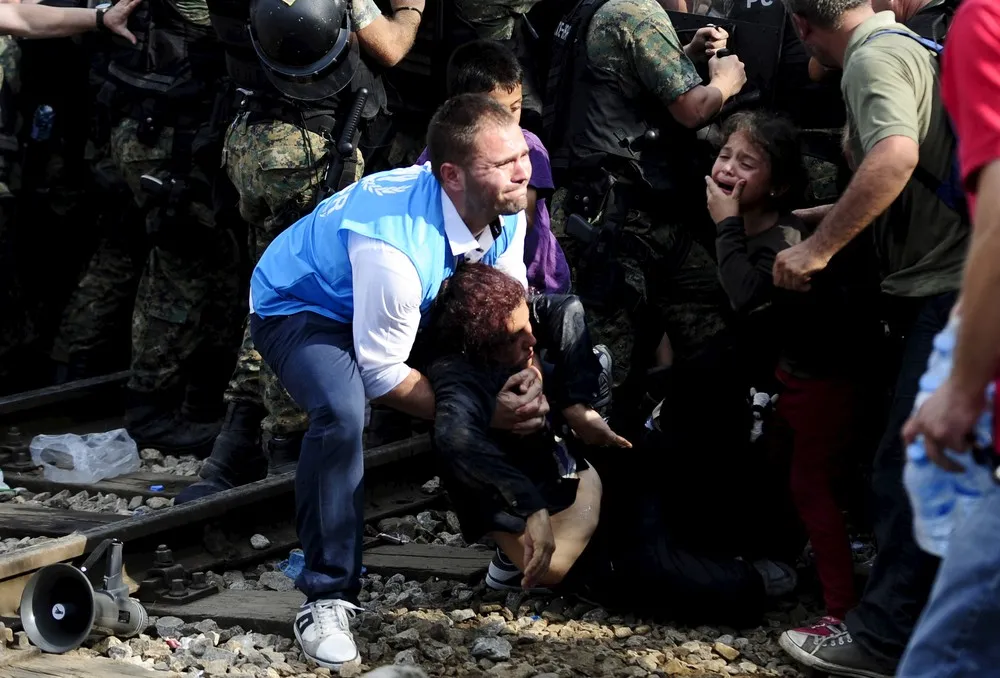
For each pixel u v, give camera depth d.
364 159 8.18
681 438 6.29
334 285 5.69
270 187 7.27
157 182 8.16
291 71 6.79
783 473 6.35
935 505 3.50
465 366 5.58
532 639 5.95
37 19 8.22
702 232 7.71
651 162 7.44
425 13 8.13
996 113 3.22
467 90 6.60
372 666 5.71
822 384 5.94
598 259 7.38
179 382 8.78
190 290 8.64
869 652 5.41
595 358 5.96
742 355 6.31
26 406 8.76
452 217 5.47
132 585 6.35
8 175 9.00
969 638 3.29
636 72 7.30
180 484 8.09
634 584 6.16
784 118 6.14
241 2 7.19
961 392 3.21
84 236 9.80
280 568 6.92
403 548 7.28
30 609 5.80
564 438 6.06
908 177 5.03
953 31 3.37
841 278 5.82
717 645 5.88
